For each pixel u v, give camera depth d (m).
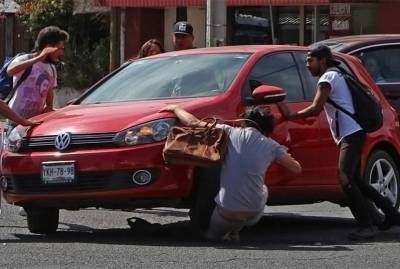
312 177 11.90
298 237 11.72
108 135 10.56
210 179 10.61
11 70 12.63
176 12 32.25
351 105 11.17
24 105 12.75
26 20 35.78
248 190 10.48
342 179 11.24
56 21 34.78
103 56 33.72
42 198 10.84
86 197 10.55
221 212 10.55
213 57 12.13
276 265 9.35
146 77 12.25
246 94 11.34
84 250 10.16
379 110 11.25
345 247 10.67
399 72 16.17
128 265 9.27
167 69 12.25
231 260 9.57
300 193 11.80
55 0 34.22
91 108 11.52
